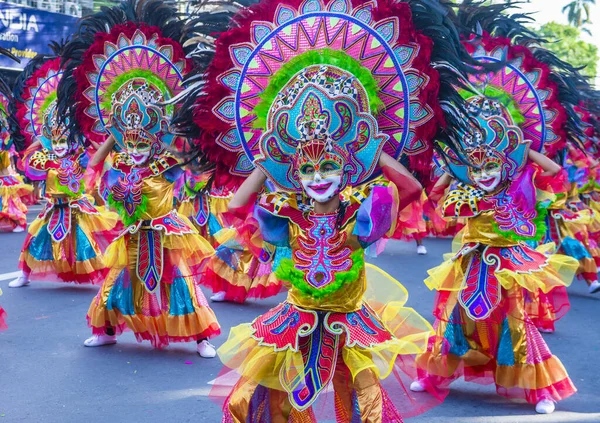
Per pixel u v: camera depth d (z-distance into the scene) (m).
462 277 4.73
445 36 3.29
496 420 4.43
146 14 5.44
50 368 5.26
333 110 3.14
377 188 3.12
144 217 5.43
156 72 5.25
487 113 4.68
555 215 8.41
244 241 3.48
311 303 3.25
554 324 7.02
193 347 5.86
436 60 3.30
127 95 5.26
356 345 3.23
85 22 5.63
